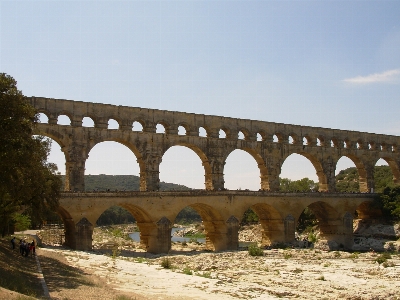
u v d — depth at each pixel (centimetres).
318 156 11269
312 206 11206
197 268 6291
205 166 9844
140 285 4350
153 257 7831
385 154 12531
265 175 10500
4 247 5616
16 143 4294
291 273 5825
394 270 6094
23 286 3262
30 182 5050
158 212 8544
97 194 7956
